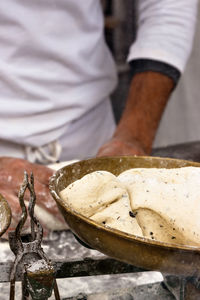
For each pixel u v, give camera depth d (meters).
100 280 0.98
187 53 1.60
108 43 2.66
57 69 1.51
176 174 0.82
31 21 1.43
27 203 1.05
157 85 1.52
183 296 0.79
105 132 1.81
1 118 1.48
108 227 0.66
